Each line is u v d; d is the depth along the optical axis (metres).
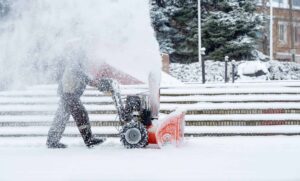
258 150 5.03
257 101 8.70
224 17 26.67
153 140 5.24
